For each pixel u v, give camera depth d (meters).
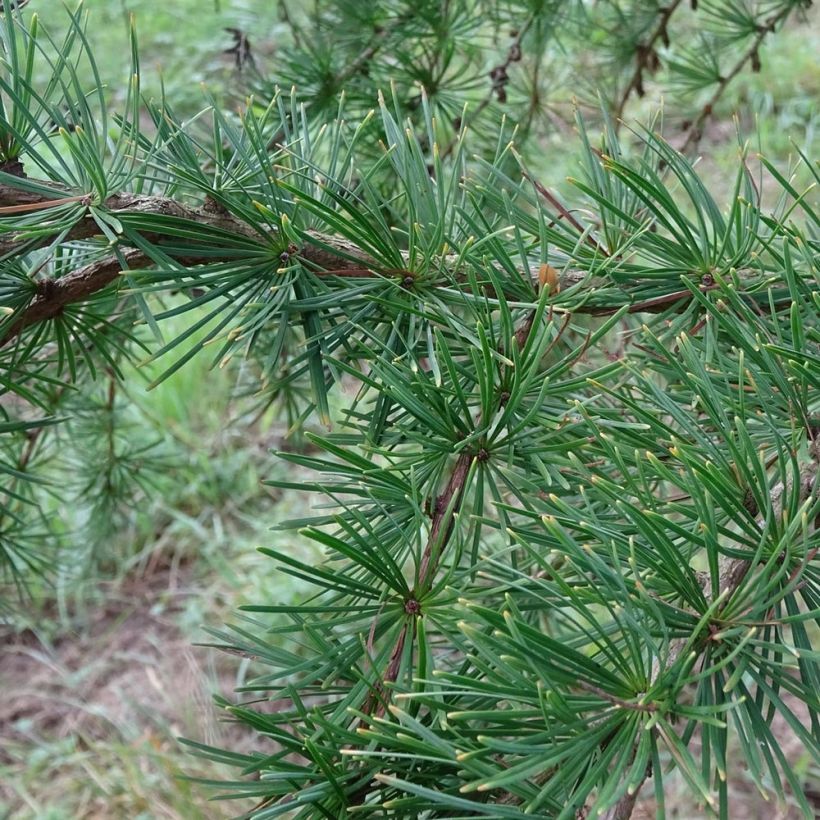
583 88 0.82
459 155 0.39
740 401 0.34
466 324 0.39
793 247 0.42
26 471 0.63
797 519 0.30
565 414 0.36
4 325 0.38
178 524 1.31
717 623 0.31
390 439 0.37
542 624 0.53
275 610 0.33
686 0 1.34
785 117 1.72
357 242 0.37
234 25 1.85
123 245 0.38
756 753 0.30
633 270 0.40
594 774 0.29
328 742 0.32
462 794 0.31
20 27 0.36
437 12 0.68
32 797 1.00
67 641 1.21
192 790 0.95
